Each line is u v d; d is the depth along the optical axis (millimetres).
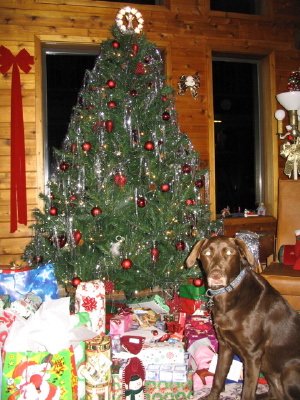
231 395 2285
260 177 5297
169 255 3275
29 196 4258
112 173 3217
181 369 2189
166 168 3387
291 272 2842
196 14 4781
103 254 3203
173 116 3678
